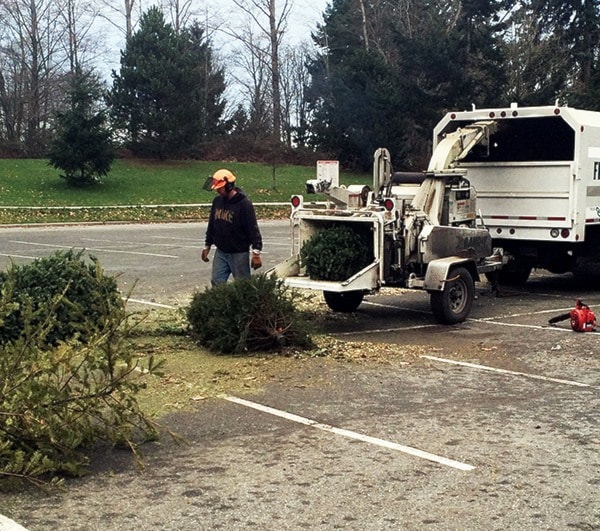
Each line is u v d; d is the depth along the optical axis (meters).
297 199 11.70
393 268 11.23
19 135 53.53
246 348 9.27
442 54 45.81
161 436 6.50
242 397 7.65
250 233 10.47
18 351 5.45
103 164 40.59
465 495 5.36
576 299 14.40
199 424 6.83
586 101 46.06
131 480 5.57
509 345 10.22
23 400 5.35
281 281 9.62
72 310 7.86
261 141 55.09
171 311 11.93
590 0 52.72
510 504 5.22
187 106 48.84
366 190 11.88
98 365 5.78
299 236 11.70
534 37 50.53
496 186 14.66
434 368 8.95
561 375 8.70
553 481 5.63
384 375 8.59
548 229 14.19
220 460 5.98
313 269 11.23
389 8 56.59
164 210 36.97
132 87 48.03
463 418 7.10
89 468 5.78
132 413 6.07
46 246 23.08
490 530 4.82
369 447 6.30
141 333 10.15
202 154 52.09
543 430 6.77
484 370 8.88
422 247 11.27
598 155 14.27
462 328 11.44
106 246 23.12
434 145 14.79
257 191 43.25
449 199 12.23
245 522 4.90
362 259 11.25
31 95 53.69
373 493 5.38
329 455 6.12
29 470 5.34
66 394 5.58
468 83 46.38
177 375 8.30
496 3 48.72
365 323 11.80
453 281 11.45
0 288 8.53
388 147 47.16
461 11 48.81
